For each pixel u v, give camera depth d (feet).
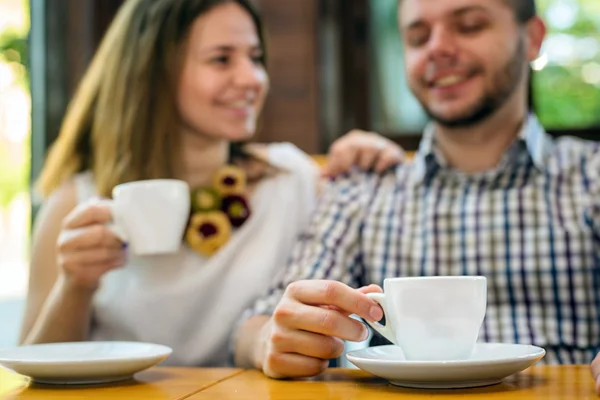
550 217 4.46
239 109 4.80
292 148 5.52
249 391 2.50
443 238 4.62
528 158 4.60
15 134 8.05
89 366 2.63
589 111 8.11
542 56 5.07
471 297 2.42
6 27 8.11
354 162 5.10
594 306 4.29
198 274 4.63
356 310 2.67
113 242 3.86
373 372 2.45
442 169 4.80
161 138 4.85
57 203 5.00
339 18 8.49
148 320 4.59
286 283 4.31
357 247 4.79
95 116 5.12
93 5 8.23
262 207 4.95
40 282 4.81
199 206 4.75
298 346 2.76
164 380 2.83
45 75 8.14
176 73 4.79
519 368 2.35
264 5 8.50
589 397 2.19
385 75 8.52
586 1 8.11
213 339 4.61
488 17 4.45
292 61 8.48
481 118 4.57
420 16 4.56
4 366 2.75
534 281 4.35
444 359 2.43
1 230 7.91
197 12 4.74
